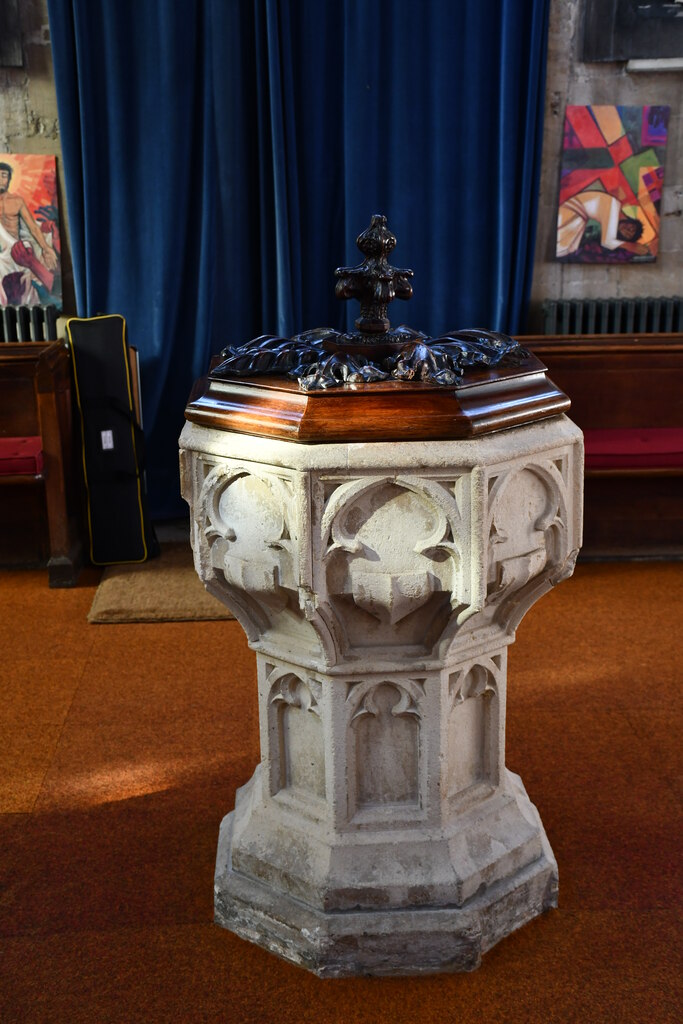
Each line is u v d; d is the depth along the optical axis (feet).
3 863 8.21
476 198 16.29
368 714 6.84
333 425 5.83
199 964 7.09
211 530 6.64
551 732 10.18
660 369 15.23
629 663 11.68
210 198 15.97
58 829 8.67
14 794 9.19
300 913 7.00
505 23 15.31
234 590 6.89
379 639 6.70
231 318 16.71
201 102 15.70
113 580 14.17
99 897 7.80
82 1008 6.71
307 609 6.20
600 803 8.95
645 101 16.85
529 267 16.88
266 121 15.74
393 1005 6.70
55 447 13.91
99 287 16.42
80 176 15.93
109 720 10.48
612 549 15.08
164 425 17.12
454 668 6.84
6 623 12.99
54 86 16.25
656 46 16.34
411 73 15.67
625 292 17.72
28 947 7.28
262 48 15.35
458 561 6.07
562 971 6.97
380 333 6.73
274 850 7.25
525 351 7.00
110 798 9.12
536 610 13.24
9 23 15.93
